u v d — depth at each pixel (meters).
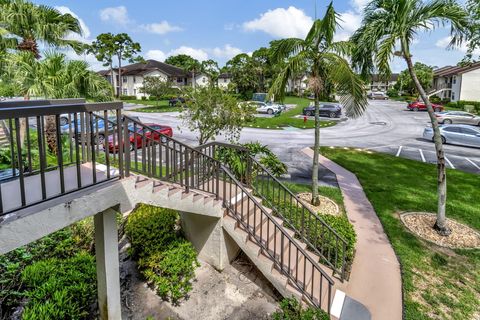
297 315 4.37
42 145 2.98
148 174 4.56
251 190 6.68
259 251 5.23
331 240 5.95
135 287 5.36
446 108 34.22
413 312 4.77
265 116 28.88
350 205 8.83
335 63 7.06
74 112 3.21
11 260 5.34
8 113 2.60
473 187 10.38
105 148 3.69
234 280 5.59
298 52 7.53
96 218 3.92
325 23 7.05
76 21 11.58
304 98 46.22
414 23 6.72
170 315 4.80
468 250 6.59
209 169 5.66
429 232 7.31
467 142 16.95
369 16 7.13
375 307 4.85
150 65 50.62
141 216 6.07
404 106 39.06
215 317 4.77
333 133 21.16
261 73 44.12
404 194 9.70
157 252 5.41
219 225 5.57
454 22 6.65
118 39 42.84
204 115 10.02
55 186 3.58
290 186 10.06
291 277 4.90
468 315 4.75
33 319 3.86
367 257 6.25
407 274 5.73
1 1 10.01
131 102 42.62
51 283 4.50
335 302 4.87
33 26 10.52
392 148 16.56
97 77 10.44
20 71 9.10
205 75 51.00
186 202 4.77
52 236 5.98
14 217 2.80
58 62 9.82
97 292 4.54
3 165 8.33
